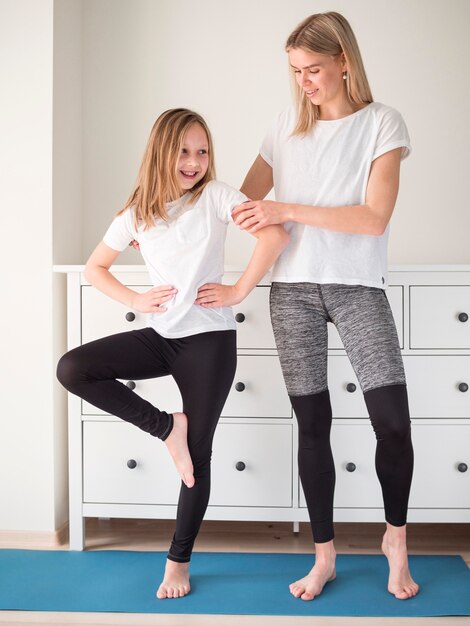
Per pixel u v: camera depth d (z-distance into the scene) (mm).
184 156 1751
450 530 2336
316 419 1782
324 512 1798
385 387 1685
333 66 1722
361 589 1815
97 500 2127
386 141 1727
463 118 2582
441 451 2084
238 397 2096
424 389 2078
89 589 1830
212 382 1760
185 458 1765
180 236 1761
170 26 2609
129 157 2611
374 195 1714
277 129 1874
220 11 2602
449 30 2574
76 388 1738
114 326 2107
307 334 1775
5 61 2230
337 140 1752
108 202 2611
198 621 1646
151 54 2609
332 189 1749
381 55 2584
